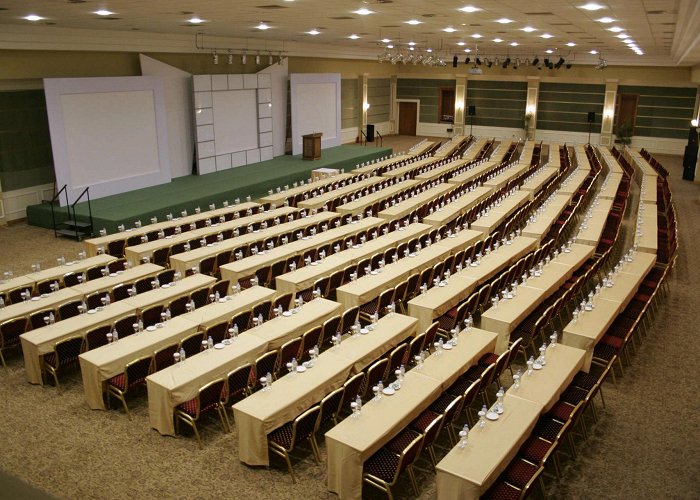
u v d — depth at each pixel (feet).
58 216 49.88
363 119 109.50
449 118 118.52
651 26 47.39
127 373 22.67
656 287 31.37
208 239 40.52
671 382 26.53
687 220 55.83
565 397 21.91
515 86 110.32
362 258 35.94
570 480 19.93
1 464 20.39
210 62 68.90
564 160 80.74
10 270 39.99
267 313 28.76
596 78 101.55
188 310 29.27
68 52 53.31
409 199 51.55
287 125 82.53
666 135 100.27
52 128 50.11
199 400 20.92
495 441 17.67
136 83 57.72
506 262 35.32
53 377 26.35
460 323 29.22
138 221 45.24
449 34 63.05
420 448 18.47
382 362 22.48
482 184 59.57
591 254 37.58
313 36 69.00
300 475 20.07
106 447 21.40
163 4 37.50
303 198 54.60
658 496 19.20
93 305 29.50
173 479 19.74
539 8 39.11
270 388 20.94
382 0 36.22
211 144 68.33
